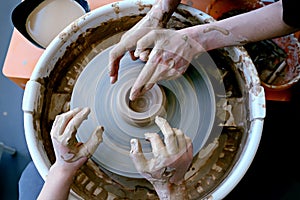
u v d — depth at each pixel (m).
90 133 1.14
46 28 1.30
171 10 1.15
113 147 1.15
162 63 1.09
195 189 1.15
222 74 1.26
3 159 1.82
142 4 1.20
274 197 1.56
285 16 0.99
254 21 1.07
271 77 1.29
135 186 1.18
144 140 1.13
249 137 1.11
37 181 1.33
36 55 1.31
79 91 1.19
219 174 1.17
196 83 1.21
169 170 0.95
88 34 1.25
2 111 1.88
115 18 1.24
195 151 1.17
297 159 1.60
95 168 1.19
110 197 1.16
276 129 1.63
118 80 1.18
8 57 1.30
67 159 1.00
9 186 1.79
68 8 1.32
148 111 1.11
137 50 1.09
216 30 1.10
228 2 1.30
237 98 1.24
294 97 1.42
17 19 1.24
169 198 0.97
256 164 1.62
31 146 1.09
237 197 1.58
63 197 0.98
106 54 1.24
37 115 1.16
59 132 0.99
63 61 1.25
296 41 1.26
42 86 1.18
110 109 1.16
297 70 1.26
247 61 1.16
